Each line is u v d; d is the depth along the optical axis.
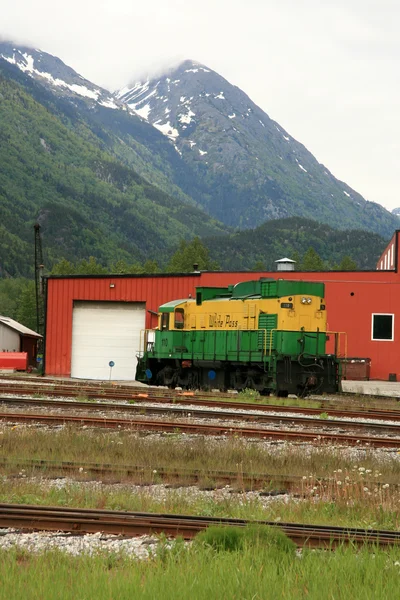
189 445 16.05
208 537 8.68
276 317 30.03
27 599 6.66
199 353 33.66
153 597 6.67
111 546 8.70
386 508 11.12
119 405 22.89
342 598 6.80
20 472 13.04
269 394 31.11
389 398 32.56
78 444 15.59
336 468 14.45
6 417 19.34
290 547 8.54
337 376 30.58
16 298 199.62
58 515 9.63
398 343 44.78
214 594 6.79
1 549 8.27
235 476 13.18
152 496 11.81
